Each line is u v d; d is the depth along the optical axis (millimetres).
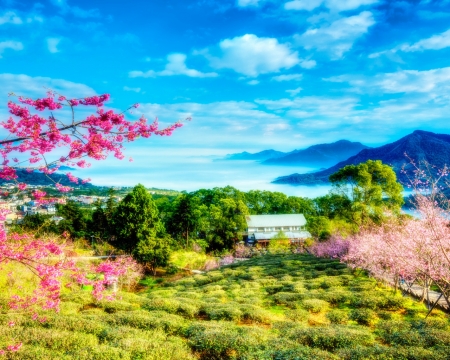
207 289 27547
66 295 19625
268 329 15547
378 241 22625
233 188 76750
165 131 6781
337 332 13375
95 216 60031
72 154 6609
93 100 6320
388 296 19562
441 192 14844
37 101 6074
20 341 11766
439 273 13914
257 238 70312
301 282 26922
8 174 6699
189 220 60156
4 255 7188
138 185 45906
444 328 13977
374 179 43500
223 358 12109
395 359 10539
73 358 10680
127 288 33156
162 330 14672
